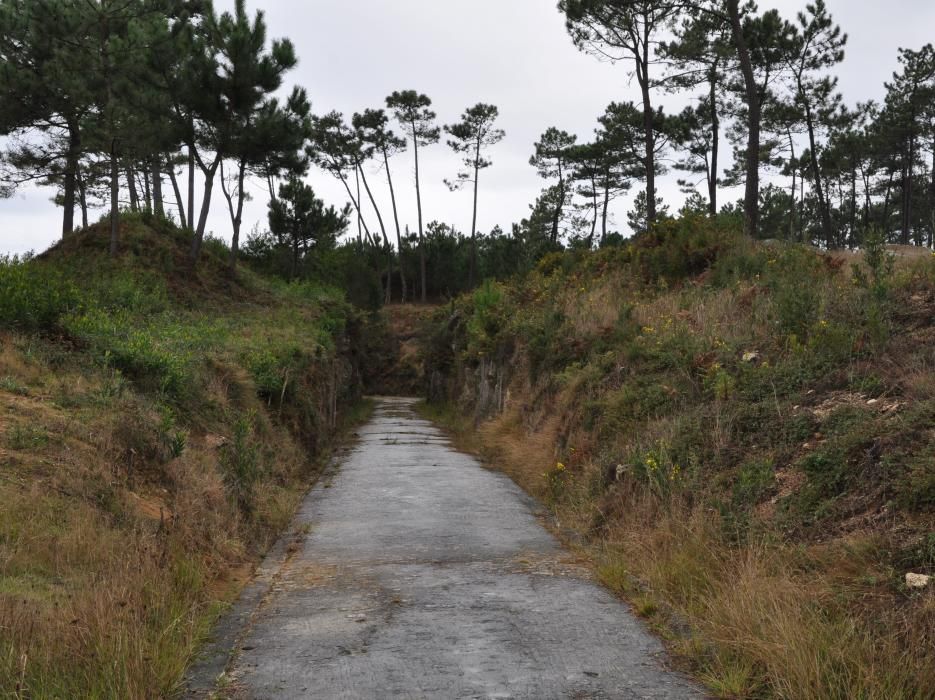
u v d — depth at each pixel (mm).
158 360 11172
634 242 22375
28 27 29328
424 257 69438
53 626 4480
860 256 15133
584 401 12930
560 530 9352
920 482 5516
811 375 8664
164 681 4438
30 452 7074
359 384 43844
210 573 7031
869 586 5008
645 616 5914
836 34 36406
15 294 10938
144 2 28250
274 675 4734
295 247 43625
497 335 23297
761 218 58969
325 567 7703
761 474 7129
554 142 61500
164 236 30578
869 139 49469
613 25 30469
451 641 5348
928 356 7672
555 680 4609
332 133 66938
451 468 15773
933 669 3967
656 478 8305
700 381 10359
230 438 11391
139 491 7652
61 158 32125
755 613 4969
